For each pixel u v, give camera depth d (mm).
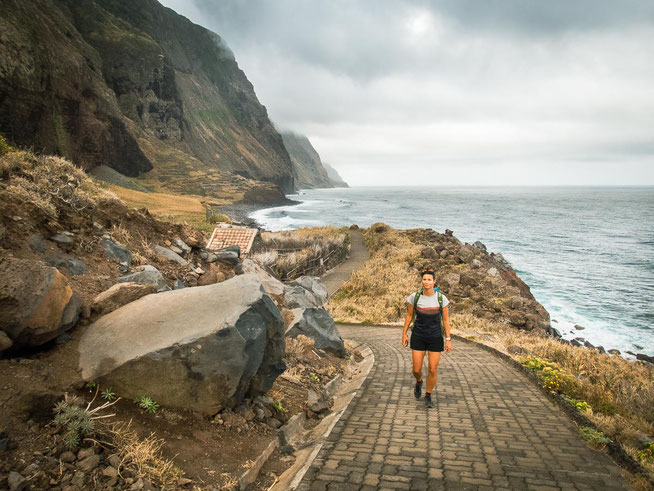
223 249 8766
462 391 5672
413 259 28250
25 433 2475
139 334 3516
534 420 4426
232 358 3422
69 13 120000
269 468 3316
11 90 43875
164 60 135625
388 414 4695
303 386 5371
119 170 89875
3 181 5406
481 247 38625
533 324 17250
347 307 18750
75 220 5664
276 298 9523
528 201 186875
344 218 85688
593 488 2904
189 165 115625
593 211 123812
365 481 3023
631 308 24703
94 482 2371
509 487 2920
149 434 3004
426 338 4941
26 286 3053
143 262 6082
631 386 6594
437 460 3408
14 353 3072
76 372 3219
